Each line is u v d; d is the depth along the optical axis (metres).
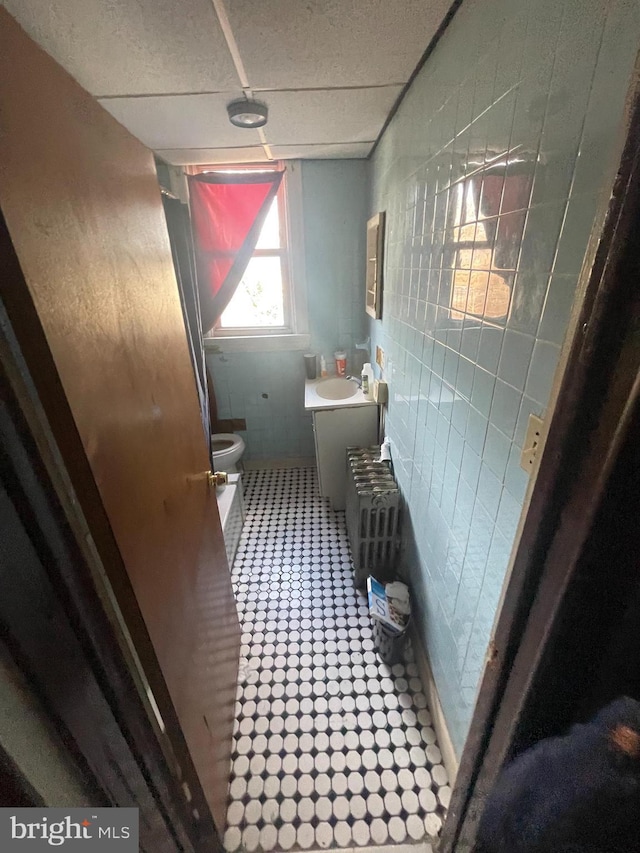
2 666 0.48
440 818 1.17
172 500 0.92
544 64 0.64
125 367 0.73
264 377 2.85
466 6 0.90
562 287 0.61
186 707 0.90
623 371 0.40
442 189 1.10
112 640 0.62
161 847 0.82
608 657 0.51
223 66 1.18
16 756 0.49
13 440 0.46
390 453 2.03
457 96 0.98
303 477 2.96
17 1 0.86
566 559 0.50
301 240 2.51
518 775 0.60
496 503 0.86
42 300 0.48
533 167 0.68
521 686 0.61
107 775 0.65
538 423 0.68
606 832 0.48
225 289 2.54
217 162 2.27
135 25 0.97
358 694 1.51
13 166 0.46
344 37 1.05
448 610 1.21
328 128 1.76
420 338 1.38
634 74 0.36
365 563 1.91
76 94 0.63
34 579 0.51
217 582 1.33
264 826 1.17
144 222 0.88
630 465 0.42
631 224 0.37
